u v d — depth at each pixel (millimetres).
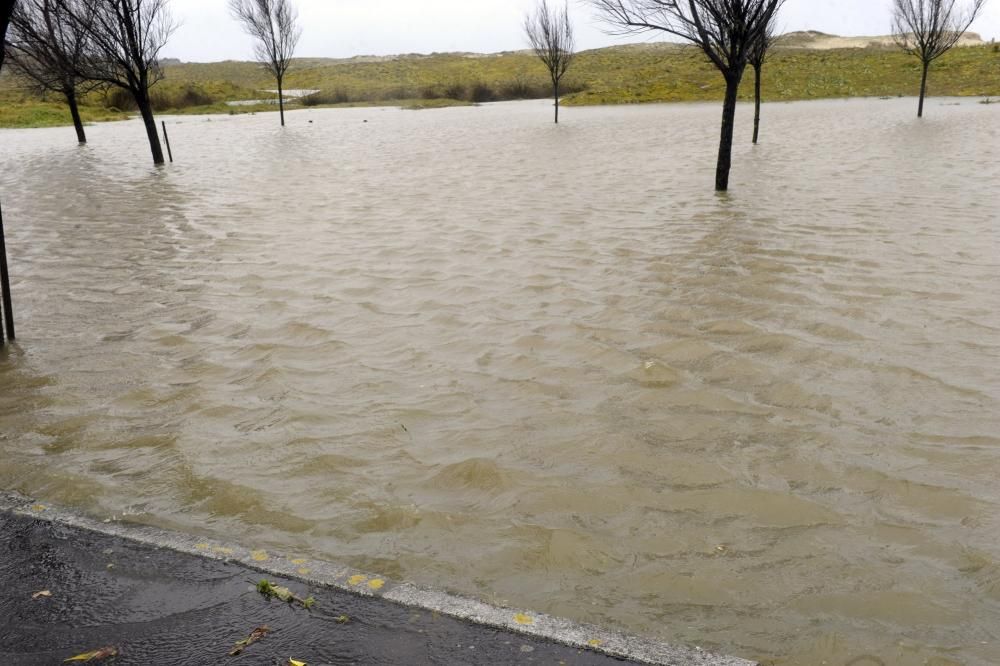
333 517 4098
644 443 4879
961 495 4199
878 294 7629
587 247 9945
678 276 8453
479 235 10914
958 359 6035
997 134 21094
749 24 13266
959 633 3162
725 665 2873
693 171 16609
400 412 5398
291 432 5109
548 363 6203
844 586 3484
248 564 3469
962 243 9461
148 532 3801
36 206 14922
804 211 11781
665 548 3799
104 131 36531
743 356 6191
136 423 5316
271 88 86688
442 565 3660
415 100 61625
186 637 2979
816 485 4355
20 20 19109
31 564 3498
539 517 4090
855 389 5566
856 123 26422
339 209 13500
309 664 2816
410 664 2822
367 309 7738
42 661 2857
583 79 70812
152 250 10711
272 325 7340
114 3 20188
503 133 28609
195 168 20562
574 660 2865
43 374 6242
